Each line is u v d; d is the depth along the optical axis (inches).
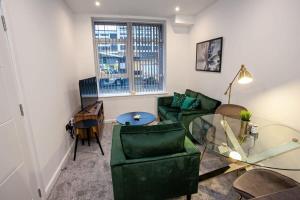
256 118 87.4
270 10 80.9
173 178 58.8
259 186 52.1
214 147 63.9
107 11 143.4
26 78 63.6
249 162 54.1
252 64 93.7
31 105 65.9
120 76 169.5
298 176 73.1
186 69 177.9
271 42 81.4
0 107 49.2
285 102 76.5
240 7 100.1
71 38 132.4
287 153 56.4
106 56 163.0
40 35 77.0
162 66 177.9
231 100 112.4
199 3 128.0
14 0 58.8
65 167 92.3
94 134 120.5
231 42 109.8
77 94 143.2
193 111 116.1
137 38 165.6
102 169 90.3
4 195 48.9
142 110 176.4
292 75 72.5
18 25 60.4
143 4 129.0
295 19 69.8
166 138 56.5
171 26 165.3
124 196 56.4
